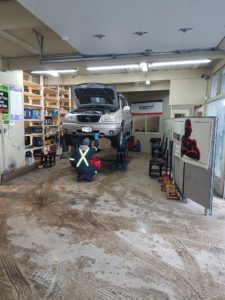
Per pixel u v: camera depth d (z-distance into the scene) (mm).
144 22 3271
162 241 2994
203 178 3863
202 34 3756
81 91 6664
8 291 2139
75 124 6309
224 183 4676
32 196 4688
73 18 3129
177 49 4621
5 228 3320
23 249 2791
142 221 3578
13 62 5832
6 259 2598
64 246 2859
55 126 9094
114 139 6484
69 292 2113
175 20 3209
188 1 2646
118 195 4801
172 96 7715
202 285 2213
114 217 3713
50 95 9086
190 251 2771
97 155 9883
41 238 3045
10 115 6133
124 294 2084
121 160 7453
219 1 2639
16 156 6453
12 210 3967
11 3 3381
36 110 7746
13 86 6238
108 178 6195
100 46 4410
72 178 6145
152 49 4594
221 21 3229
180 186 4605
